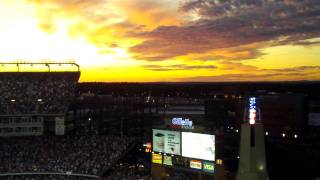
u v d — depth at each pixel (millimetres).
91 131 166250
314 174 124438
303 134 160125
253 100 78438
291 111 165125
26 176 109312
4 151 118750
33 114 131625
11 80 145875
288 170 129125
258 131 77562
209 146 83500
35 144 124500
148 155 133000
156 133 93625
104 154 117938
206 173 84375
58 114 132500
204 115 193625
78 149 120938
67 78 149250
